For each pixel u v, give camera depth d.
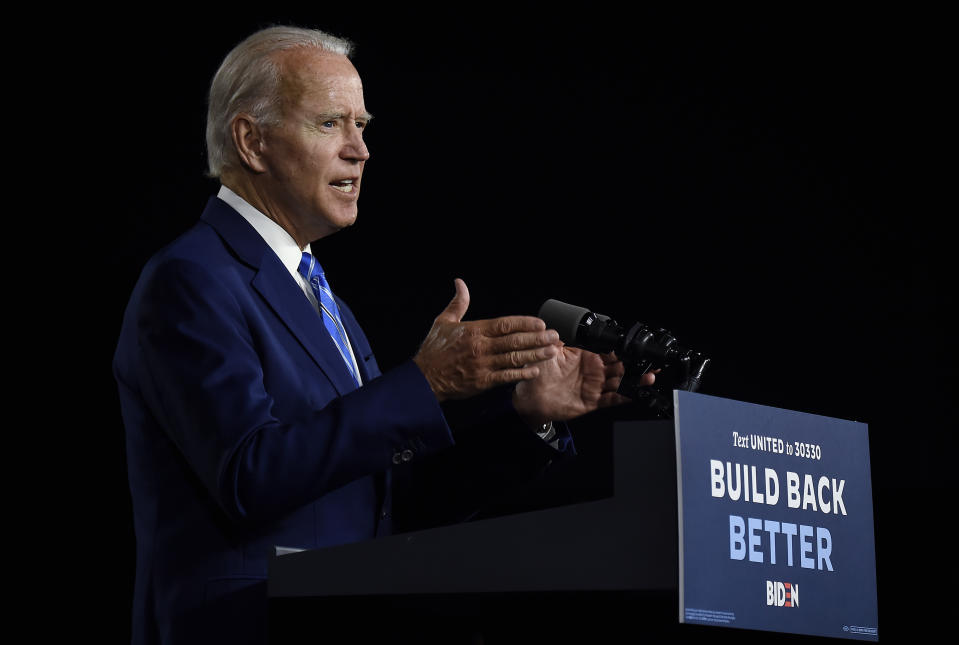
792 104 15.48
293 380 5.52
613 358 6.09
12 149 13.84
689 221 15.35
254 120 6.27
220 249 5.84
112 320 12.74
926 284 14.84
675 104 15.58
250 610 5.08
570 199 15.41
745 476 4.11
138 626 5.37
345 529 5.52
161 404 5.27
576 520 4.01
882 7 15.41
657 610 4.24
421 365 5.01
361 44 15.38
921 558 12.40
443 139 15.42
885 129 15.23
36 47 14.16
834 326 14.98
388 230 15.16
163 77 14.44
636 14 15.71
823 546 4.33
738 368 15.01
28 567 11.86
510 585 4.05
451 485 6.32
